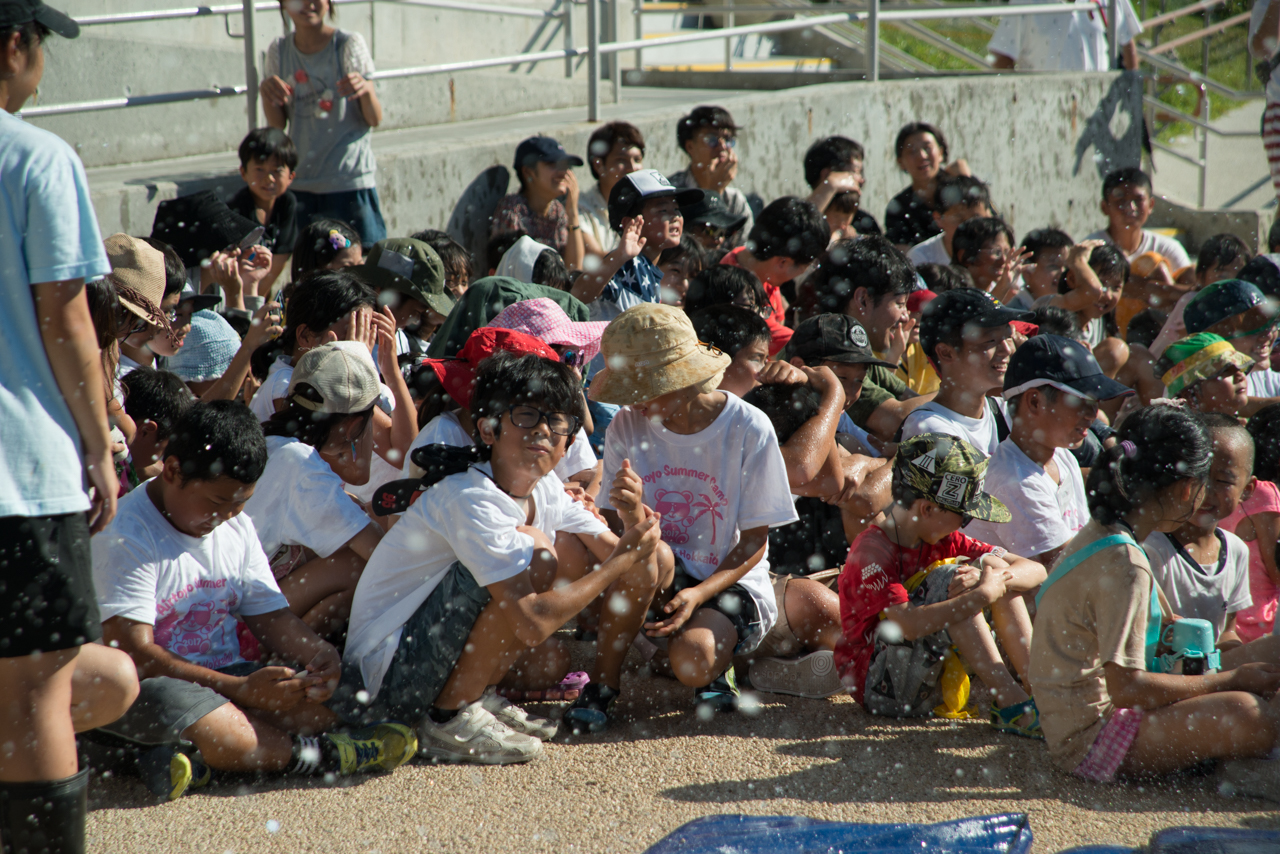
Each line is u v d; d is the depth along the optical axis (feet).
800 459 17.70
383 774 14.08
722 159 33.09
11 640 10.55
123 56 34.50
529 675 16.38
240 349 19.56
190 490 13.43
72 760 11.16
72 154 11.07
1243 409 23.76
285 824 12.69
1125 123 50.67
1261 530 18.38
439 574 14.61
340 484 15.90
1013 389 17.17
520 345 15.93
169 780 12.99
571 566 15.84
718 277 21.75
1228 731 13.44
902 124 42.50
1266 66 44.01
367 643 14.57
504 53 47.44
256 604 14.44
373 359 18.06
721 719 15.99
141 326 18.52
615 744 15.06
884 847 11.96
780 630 17.71
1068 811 13.23
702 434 16.34
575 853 12.13
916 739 15.31
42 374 10.81
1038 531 17.08
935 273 27.58
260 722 13.67
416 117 39.22
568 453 18.45
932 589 15.61
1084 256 30.50
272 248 27.32
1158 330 33.78
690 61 53.93
